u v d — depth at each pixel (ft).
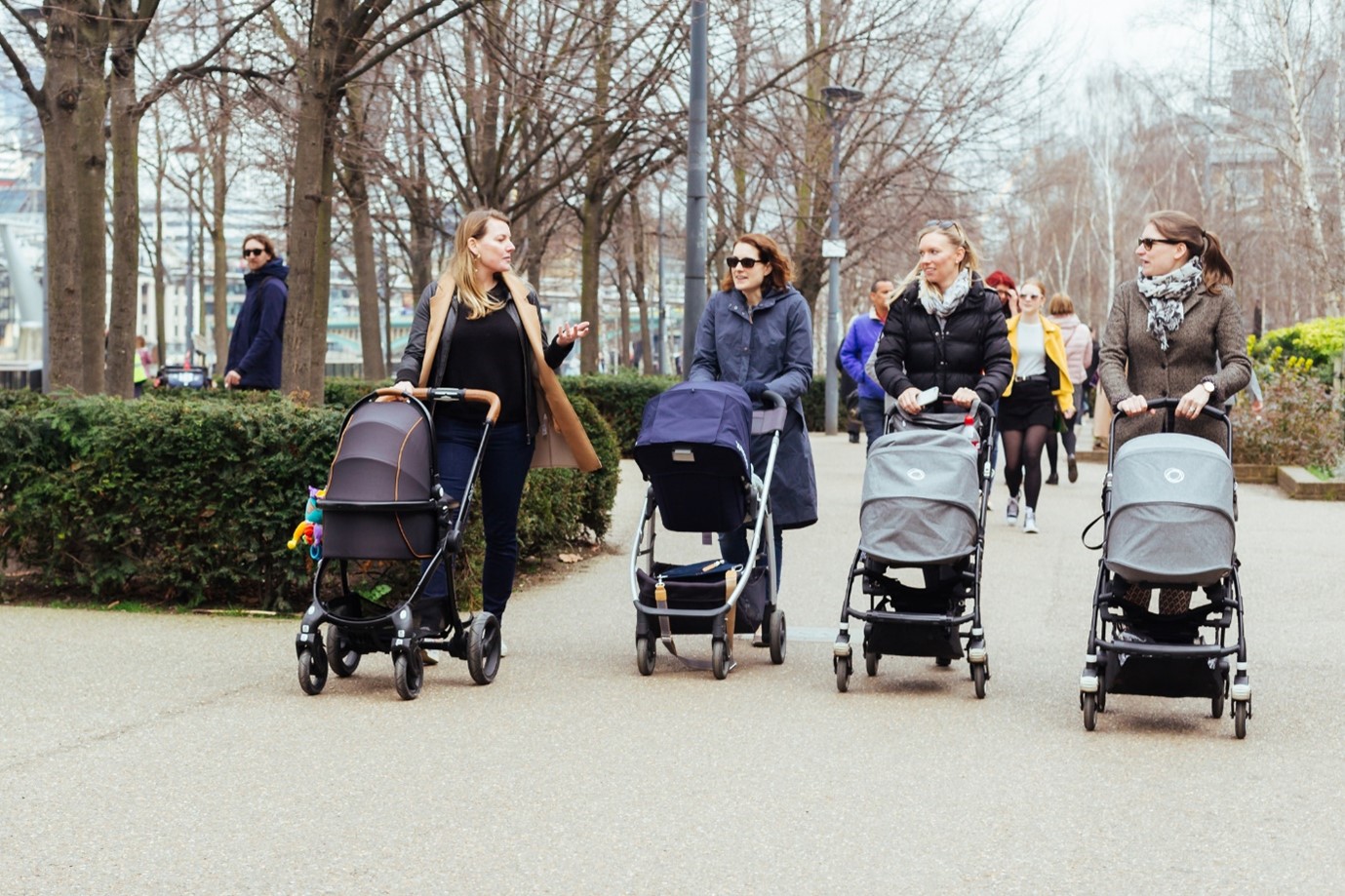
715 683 24.25
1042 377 43.75
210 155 89.30
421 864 15.28
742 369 27.45
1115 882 14.83
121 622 28.89
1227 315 22.95
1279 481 59.77
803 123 88.33
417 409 23.50
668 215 138.82
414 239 104.68
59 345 42.45
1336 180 107.65
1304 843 16.03
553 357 25.26
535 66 62.95
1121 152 225.15
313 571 29.48
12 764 18.84
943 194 94.48
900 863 15.38
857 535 43.09
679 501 25.13
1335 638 27.86
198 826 16.46
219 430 29.37
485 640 24.20
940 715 22.11
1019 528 44.93
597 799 17.57
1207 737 20.81
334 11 45.06
